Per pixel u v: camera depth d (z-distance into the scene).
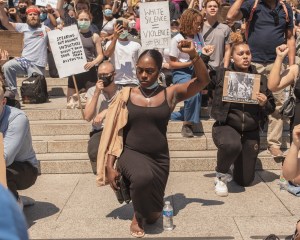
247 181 6.16
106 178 4.86
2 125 4.75
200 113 7.69
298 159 3.75
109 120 4.81
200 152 7.02
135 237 4.83
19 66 8.55
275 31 6.70
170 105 4.80
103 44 9.11
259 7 6.70
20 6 11.20
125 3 13.48
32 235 4.91
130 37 8.19
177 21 9.08
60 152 7.08
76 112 7.80
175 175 6.62
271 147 6.86
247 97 5.92
